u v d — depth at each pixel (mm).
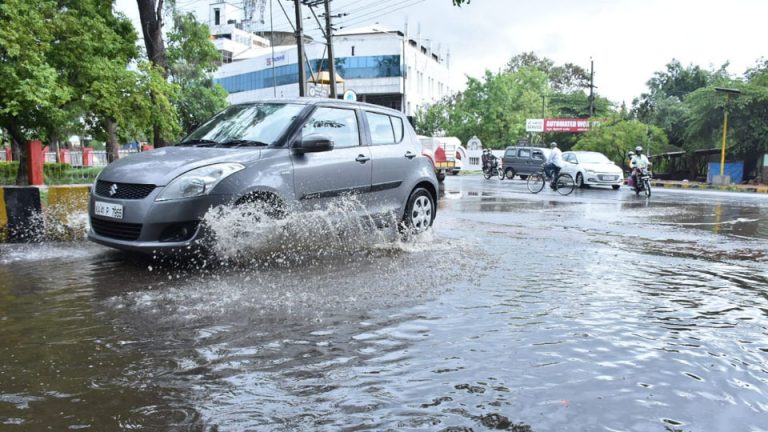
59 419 2105
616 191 20969
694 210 12586
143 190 4898
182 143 6000
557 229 8367
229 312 3570
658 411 2211
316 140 5488
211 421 2096
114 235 5086
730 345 3031
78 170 10633
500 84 52000
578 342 3029
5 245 6504
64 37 13047
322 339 3041
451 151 30297
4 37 11250
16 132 13016
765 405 2285
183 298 3928
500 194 17359
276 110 6027
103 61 13531
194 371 2578
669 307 3822
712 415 2189
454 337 3090
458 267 5148
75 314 3531
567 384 2459
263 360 2721
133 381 2463
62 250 6047
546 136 54812
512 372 2590
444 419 2117
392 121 7047
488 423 2090
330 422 2088
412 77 60781
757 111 31266
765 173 31422
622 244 6910
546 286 4410
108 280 4539
